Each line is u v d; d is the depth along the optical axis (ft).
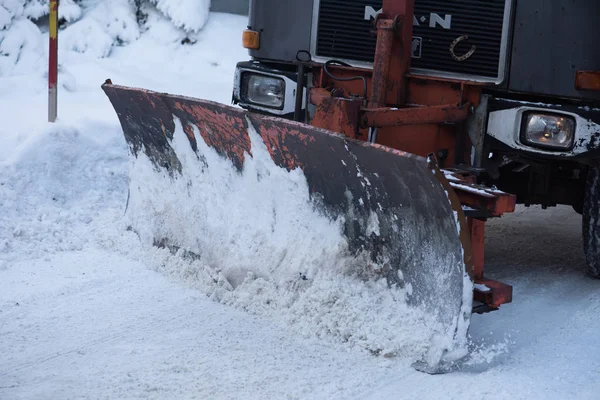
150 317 13.98
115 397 10.85
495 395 11.25
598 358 12.91
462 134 15.97
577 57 15.84
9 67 35.70
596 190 16.31
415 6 16.76
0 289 15.23
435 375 11.87
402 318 12.44
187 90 34.94
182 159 16.28
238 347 12.73
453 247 11.75
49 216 19.19
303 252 13.92
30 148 20.39
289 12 18.42
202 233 15.83
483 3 16.33
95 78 34.99
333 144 12.60
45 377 11.48
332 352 12.60
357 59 17.84
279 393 11.10
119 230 18.04
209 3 40.88
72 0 39.24
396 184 12.09
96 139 22.00
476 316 14.74
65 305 14.48
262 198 14.74
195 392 11.06
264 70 18.39
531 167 17.71
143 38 39.86
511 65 16.29
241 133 14.43
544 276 17.40
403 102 16.25
